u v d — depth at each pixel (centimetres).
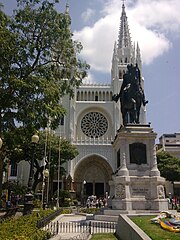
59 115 2480
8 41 2238
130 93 2217
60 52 2677
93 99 8256
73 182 6925
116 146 2183
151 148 1966
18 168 7269
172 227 1007
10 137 2277
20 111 2216
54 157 5325
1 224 1243
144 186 1875
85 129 7856
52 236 1180
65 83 2806
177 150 7725
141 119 7612
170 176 6006
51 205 4697
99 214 2009
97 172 7206
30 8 2520
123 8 10181
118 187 1877
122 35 9562
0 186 2558
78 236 1300
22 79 2272
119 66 8588
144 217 1402
